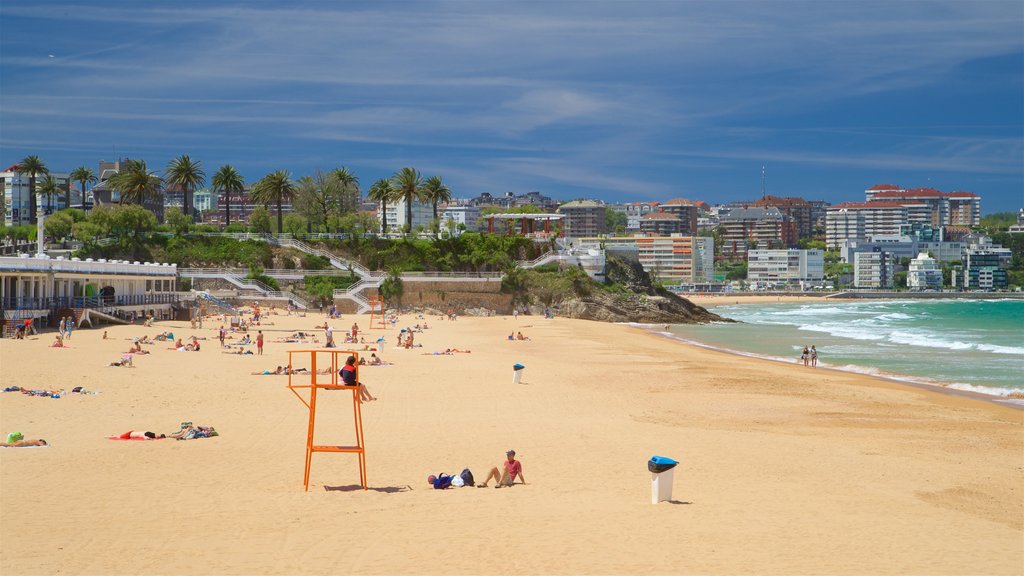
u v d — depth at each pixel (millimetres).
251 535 19953
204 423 35719
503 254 141000
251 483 25453
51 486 24391
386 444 32250
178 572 17328
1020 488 27203
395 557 18406
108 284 98938
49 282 86125
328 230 166375
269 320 107500
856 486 26609
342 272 132250
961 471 29578
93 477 25562
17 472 26016
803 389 52125
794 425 39031
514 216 151500
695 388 51781
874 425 39500
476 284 131375
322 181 178875
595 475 27562
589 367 63000
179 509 22219
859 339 101438
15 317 76125
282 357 64125
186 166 155375
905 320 153750
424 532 20344
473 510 22562
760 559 18531
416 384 50969
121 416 36844
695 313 146375
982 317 164375
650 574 17438
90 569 17469
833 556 18844
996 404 47250
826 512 22938
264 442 31859
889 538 20422
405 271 136875
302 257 135625
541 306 132875
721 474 27922
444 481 25719
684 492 25172
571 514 22203
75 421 35250
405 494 24516
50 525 20547
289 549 18875
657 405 44469
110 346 66312
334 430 34906
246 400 42594
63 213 161000
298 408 40562
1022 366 68875
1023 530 21875
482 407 42562
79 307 86250
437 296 130375
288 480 26016
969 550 19578
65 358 56594
